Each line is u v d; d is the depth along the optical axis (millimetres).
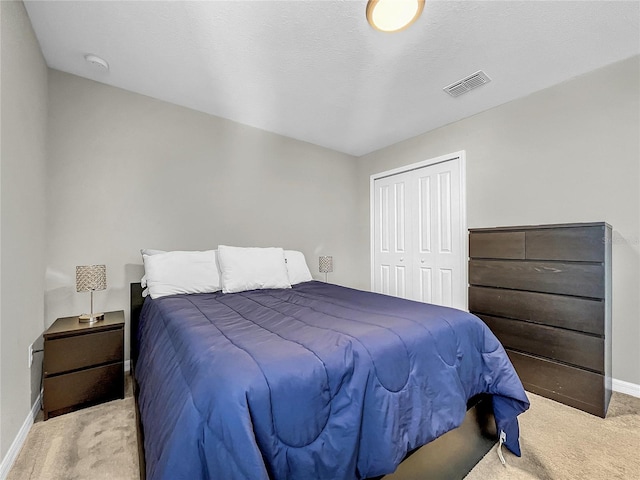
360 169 4141
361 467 948
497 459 1377
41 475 1256
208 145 2859
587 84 2172
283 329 1265
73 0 1540
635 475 1273
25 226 1609
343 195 3988
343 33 1765
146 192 2516
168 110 2635
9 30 1398
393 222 3705
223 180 2951
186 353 1055
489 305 2260
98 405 1831
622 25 1693
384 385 1035
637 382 1954
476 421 1392
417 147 3412
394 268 3688
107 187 2342
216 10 1599
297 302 1899
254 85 2359
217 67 2123
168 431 788
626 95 2010
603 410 1709
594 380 1750
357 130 3264
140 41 1852
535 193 2441
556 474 1278
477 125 2840
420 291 3369
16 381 1438
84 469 1288
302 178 3574
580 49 1910
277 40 1829
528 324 2049
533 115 2457
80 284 1925
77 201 2215
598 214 2123
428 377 1178
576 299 1838
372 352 1060
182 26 1721
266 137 3266
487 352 1450
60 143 2156
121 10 1605
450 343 1319
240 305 1816
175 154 2668
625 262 2008
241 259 2447
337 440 888
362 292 2314
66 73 2191
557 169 2320
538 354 1995
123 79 2283
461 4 1541
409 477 1077
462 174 2955
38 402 1771
